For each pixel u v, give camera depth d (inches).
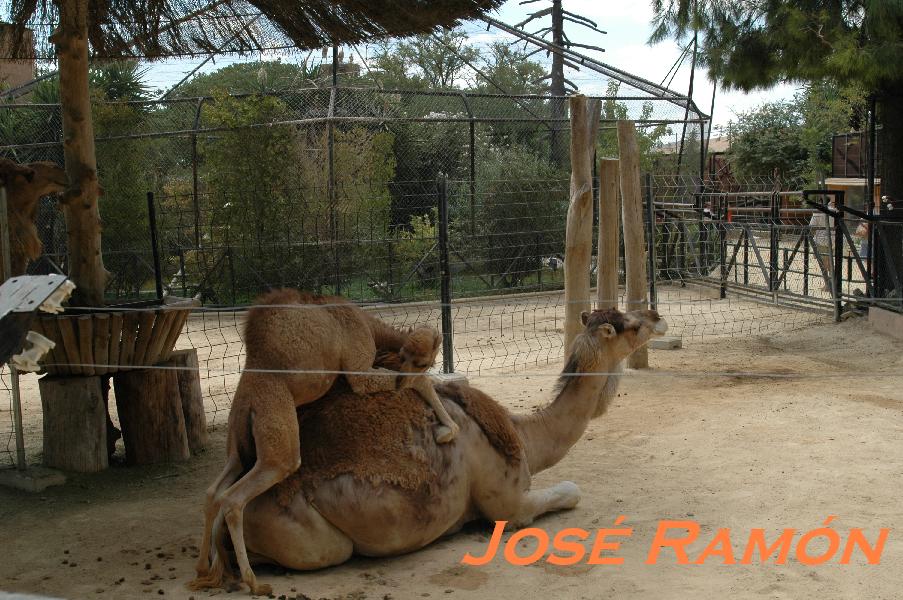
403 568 214.5
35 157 838.5
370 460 208.2
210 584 202.2
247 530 205.8
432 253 781.9
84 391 301.7
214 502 199.5
